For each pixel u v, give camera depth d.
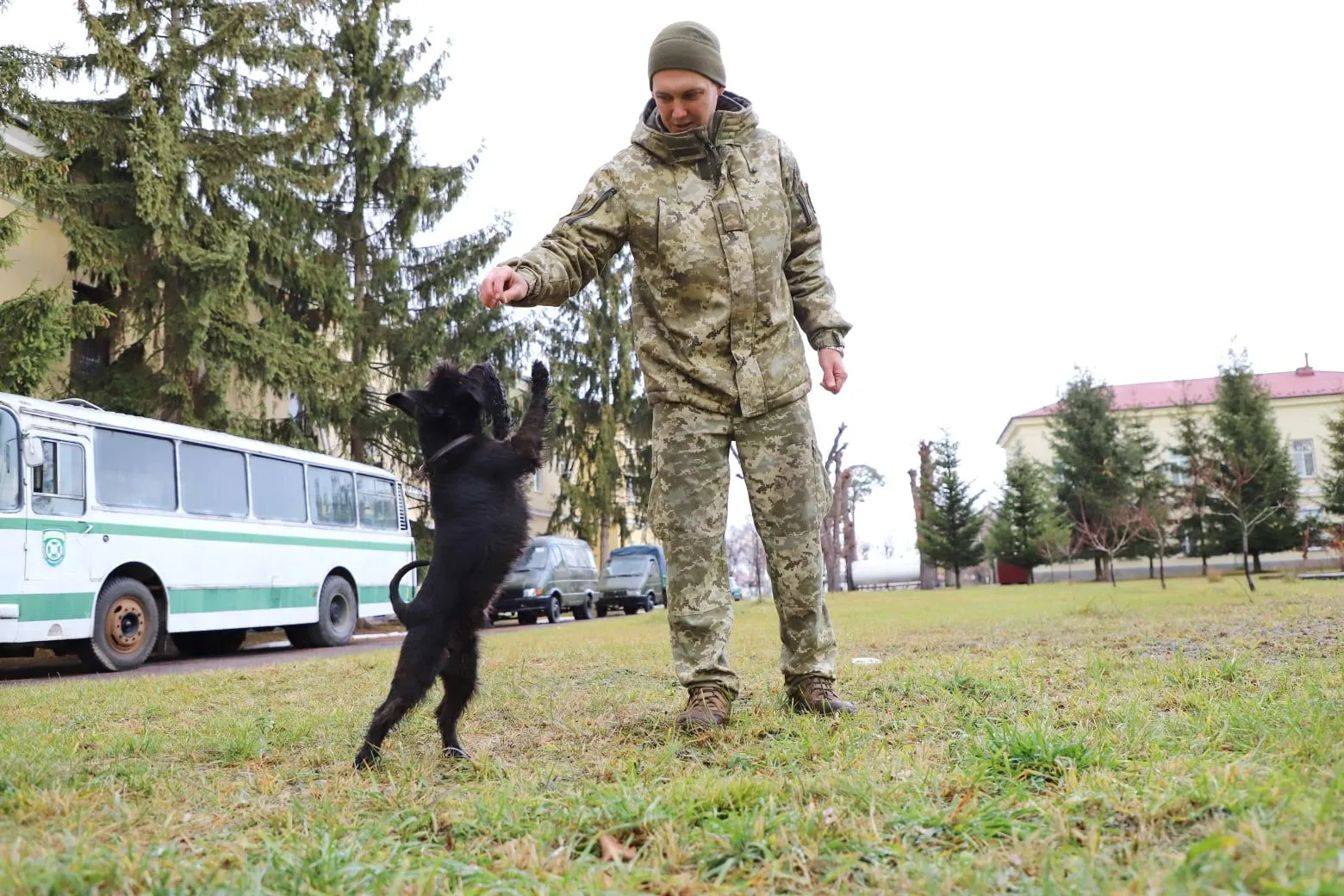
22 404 11.29
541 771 3.44
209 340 19.59
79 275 20.19
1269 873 1.85
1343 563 30.66
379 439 24.16
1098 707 4.25
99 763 4.00
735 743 3.95
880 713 4.52
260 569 15.03
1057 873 2.09
